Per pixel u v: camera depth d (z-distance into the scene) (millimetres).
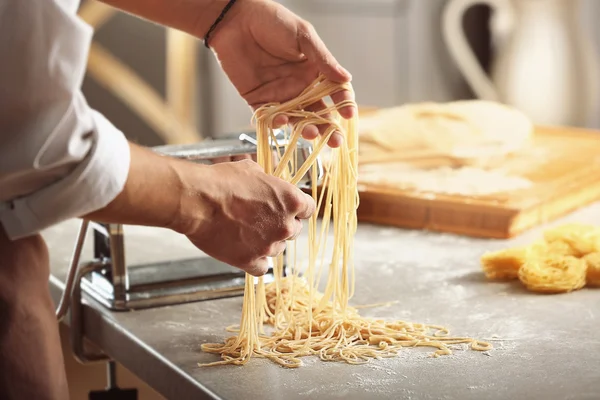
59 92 1137
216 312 1646
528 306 1629
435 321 1569
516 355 1402
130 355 1544
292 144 1482
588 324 1532
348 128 1563
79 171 1160
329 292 1554
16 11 1114
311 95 1517
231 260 1366
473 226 2076
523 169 2352
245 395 1285
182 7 1629
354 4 4039
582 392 1262
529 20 3701
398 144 2451
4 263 1269
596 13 3584
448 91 3982
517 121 2574
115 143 1187
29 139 1137
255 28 1591
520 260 1756
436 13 3887
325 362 1401
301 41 1553
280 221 1352
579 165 2381
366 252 1976
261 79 1632
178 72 3707
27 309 1277
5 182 1163
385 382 1313
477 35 3836
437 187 2205
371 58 4078
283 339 1499
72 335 1711
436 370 1351
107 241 1705
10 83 1127
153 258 1954
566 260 1737
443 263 1890
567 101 3727
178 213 1269
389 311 1626
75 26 1126
